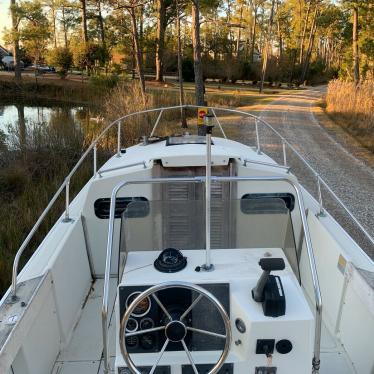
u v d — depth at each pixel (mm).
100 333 3289
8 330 2293
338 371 2920
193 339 2424
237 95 27047
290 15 63875
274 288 2266
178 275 2502
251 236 3037
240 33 59938
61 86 31078
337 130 16781
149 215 2904
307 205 4277
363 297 2732
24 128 11320
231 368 2338
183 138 5148
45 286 2818
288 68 55094
